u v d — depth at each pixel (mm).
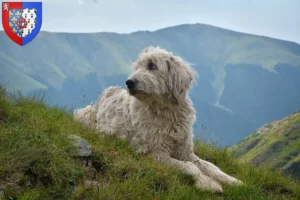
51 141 2883
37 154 2773
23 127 2936
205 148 3676
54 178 2732
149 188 2865
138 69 3287
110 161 2988
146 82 3201
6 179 2678
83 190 2742
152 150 3240
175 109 3273
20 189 2666
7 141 2795
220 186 3072
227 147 3779
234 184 3117
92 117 3766
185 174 3082
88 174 2871
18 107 3166
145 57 3320
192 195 2893
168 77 3271
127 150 3184
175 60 3326
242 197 3018
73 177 2771
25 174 2729
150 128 3252
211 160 3582
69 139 2947
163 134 3242
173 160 3168
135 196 2775
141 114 3291
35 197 2633
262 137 34656
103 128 3543
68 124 3230
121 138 3350
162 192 2869
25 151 2760
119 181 2885
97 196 2703
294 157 28844
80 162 2889
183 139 3285
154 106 3260
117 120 3467
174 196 2838
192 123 3328
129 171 2936
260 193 3096
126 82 3213
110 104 3605
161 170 3010
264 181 3316
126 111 3412
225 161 3588
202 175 3100
